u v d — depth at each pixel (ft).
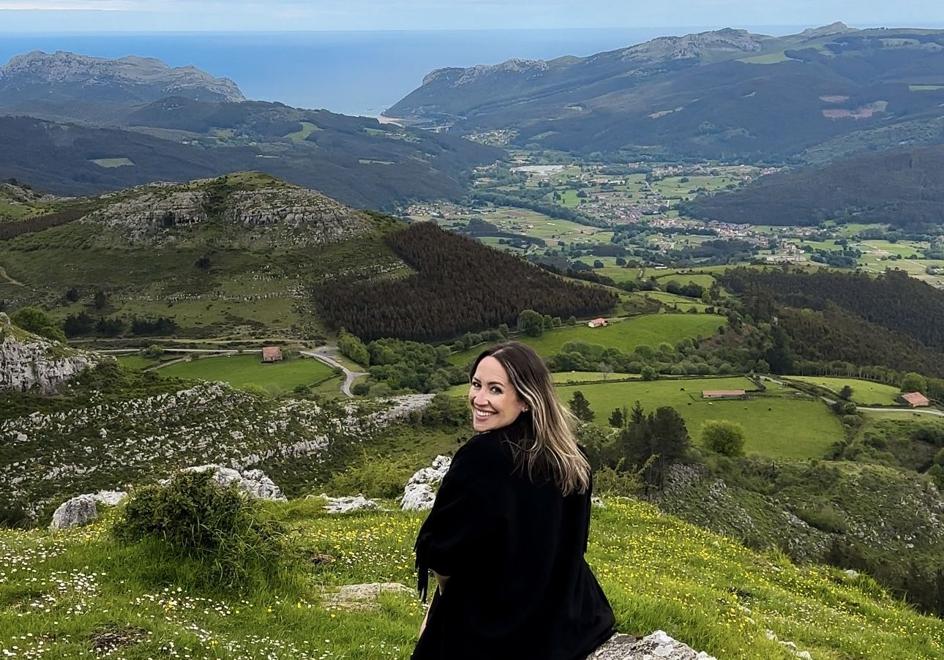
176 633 33.32
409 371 508.53
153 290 654.12
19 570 41.52
